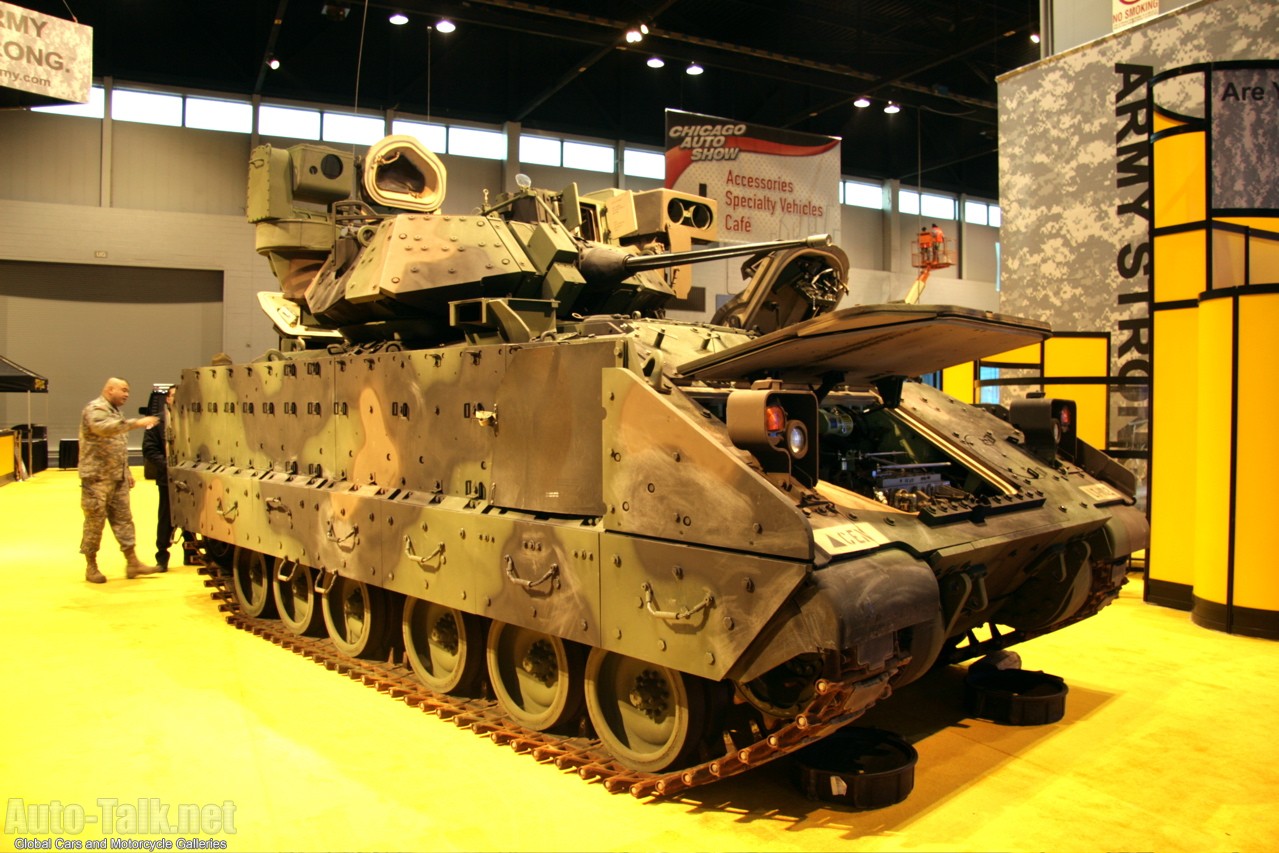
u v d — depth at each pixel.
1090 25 12.84
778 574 4.09
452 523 5.98
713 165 17.80
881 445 6.81
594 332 5.93
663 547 4.62
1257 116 10.34
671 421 4.64
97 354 24.92
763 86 27.05
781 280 7.84
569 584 5.17
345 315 7.77
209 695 6.62
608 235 8.64
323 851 4.29
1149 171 9.89
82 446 10.79
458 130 25.55
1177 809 4.84
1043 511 5.88
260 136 24.34
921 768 5.38
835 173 18.64
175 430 10.72
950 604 5.03
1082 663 7.55
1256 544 8.27
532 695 5.95
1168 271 9.62
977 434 6.81
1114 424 12.29
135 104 23.77
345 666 7.19
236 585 9.21
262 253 9.12
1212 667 7.42
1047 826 4.62
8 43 10.40
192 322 25.41
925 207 30.73
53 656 7.65
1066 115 12.69
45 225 23.25
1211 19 11.19
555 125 25.94
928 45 23.81
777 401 4.45
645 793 4.88
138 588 10.61
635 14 20.33
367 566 6.81
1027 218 13.20
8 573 11.51
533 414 5.54
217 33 23.44
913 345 5.32
